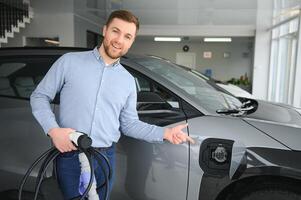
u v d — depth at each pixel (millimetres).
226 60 16875
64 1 8305
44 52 2352
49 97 1647
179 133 1762
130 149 2053
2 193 2213
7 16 8086
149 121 2016
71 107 1625
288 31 10180
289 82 9828
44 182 1652
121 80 1697
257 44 12938
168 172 1985
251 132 1892
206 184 1936
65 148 1492
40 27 9547
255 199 1952
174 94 2053
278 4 8352
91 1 8344
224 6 8938
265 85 12977
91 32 11445
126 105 1778
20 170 2213
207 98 2252
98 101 1636
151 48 17172
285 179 1896
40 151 2170
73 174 1648
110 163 1695
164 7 9227
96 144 1655
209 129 1927
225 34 13445
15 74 2350
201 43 16891
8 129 2234
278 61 11648
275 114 2186
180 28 13648
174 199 1994
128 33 1624
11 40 9609
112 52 1629
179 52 17094
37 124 2176
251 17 10938
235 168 1878
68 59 1649
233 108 2213
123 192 2090
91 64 1649
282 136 1866
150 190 2033
